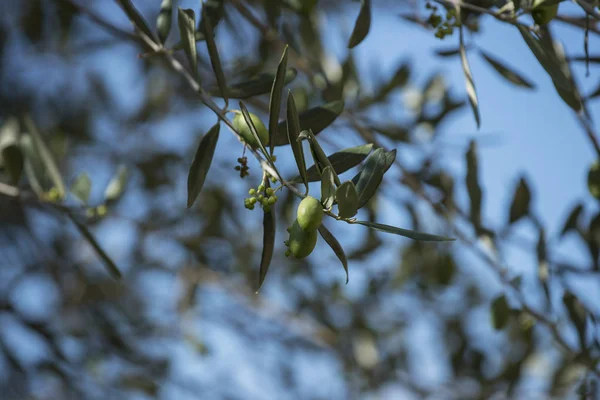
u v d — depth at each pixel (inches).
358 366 125.3
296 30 93.9
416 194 92.4
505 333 115.2
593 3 52.3
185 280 133.6
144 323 141.0
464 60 55.4
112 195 81.1
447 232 103.1
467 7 56.1
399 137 90.9
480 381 108.2
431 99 97.8
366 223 41.3
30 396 134.3
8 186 75.2
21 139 75.4
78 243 140.7
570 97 50.7
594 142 68.0
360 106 95.0
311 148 42.2
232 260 129.7
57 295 140.2
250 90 55.4
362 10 56.9
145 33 59.9
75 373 130.3
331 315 128.8
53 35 136.9
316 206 40.8
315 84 90.9
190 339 134.3
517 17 52.1
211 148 50.6
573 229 79.5
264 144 48.9
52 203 74.4
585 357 75.4
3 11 139.2
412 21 74.3
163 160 132.0
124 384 136.5
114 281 140.4
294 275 126.0
